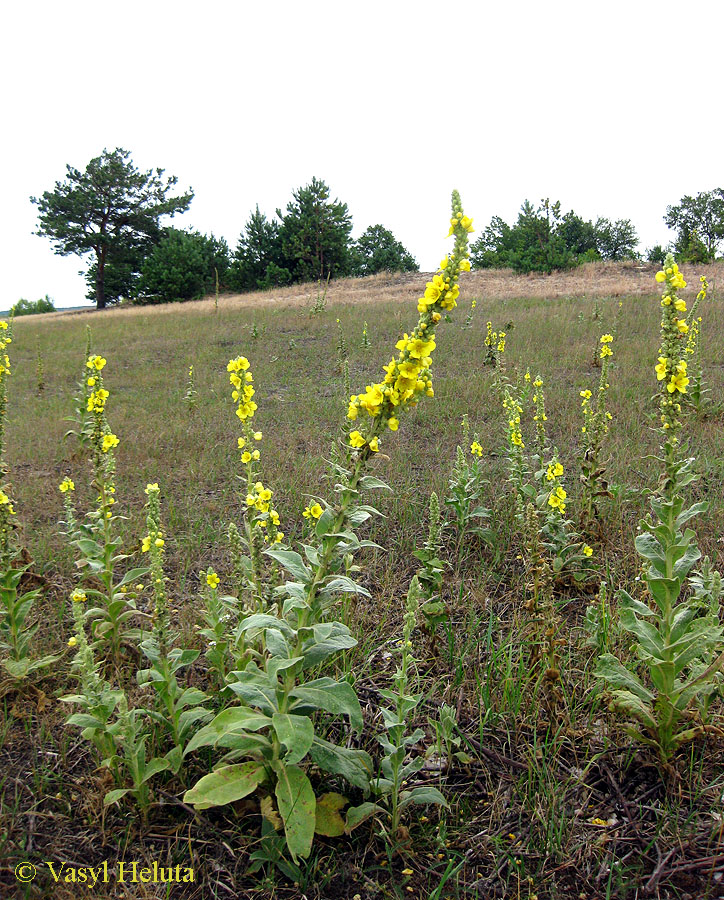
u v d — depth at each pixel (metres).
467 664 3.67
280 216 45.94
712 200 55.06
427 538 5.25
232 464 7.37
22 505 6.20
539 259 31.19
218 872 2.46
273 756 2.62
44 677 3.53
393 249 54.50
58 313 42.72
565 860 2.48
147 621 4.09
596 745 3.02
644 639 2.86
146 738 2.97
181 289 42.78
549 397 9.10
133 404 10.61
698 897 2.31
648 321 14.41
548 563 4.44
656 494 3.03
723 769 2.87
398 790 2.67
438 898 2.28
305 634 2.58
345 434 5.15
